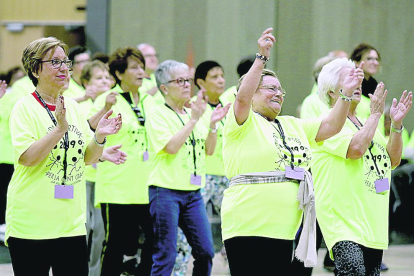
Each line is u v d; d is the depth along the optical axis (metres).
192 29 18.72
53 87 6.96
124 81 10.59
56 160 6.78
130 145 10.20
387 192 7.84
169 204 9.40
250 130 7.02
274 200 6.91
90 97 11.43
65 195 6.77
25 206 6.71
